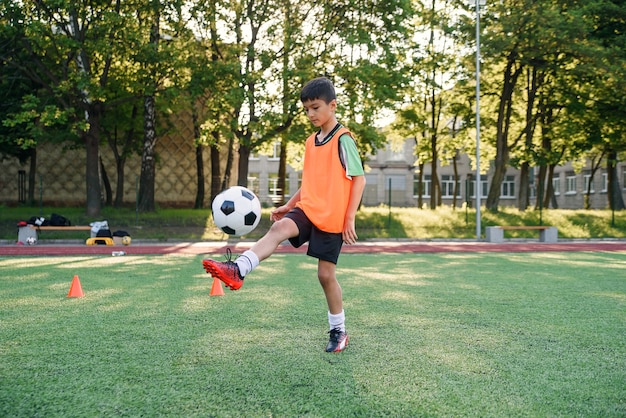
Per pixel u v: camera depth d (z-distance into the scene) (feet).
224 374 10.15
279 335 13.35
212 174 99.40
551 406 8.60
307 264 32.50
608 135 84.53
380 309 17.07
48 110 60.54
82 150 118.52
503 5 74.18
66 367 10.64
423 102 95.35
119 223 66.08
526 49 75.56
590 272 28.78
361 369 10.50
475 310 16.98
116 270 28.84
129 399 8.84
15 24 62.80
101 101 68.74
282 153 87.76
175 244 54.95
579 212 82.79
